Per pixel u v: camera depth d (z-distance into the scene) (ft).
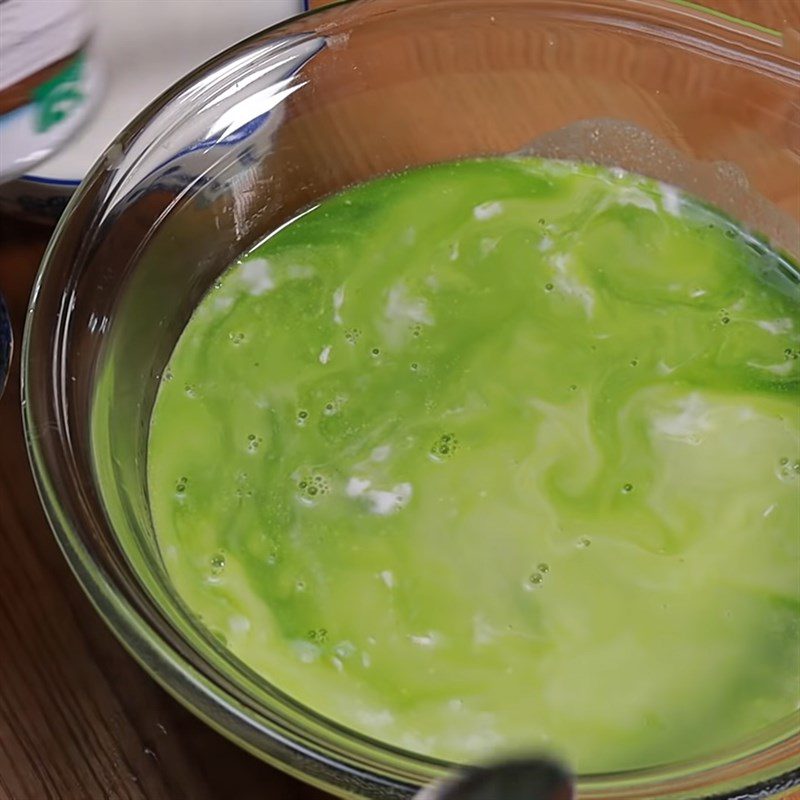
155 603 2.13
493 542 2.26
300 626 2.23
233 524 2.29
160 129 2.33
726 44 2.41
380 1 2.41
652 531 2.27
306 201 2.48
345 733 2.07
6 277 2.43
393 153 2.51
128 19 2.56
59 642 2.27
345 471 2.31
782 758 2.06
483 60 2.49
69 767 2.22
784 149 2.45
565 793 1.97
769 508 2.28
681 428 2.33
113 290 2.31
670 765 2.08
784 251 2.45
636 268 2.44
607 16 2.43
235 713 2.06
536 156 2.51
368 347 2.39
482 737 2.17
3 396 2.37
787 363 2.38
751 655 2.21
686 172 2.49
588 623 2.23
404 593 2.24
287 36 2.40
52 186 2.47
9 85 2.52
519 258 2.44
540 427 2.33
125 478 2.26
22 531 2.31
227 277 2.44
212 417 2.35
